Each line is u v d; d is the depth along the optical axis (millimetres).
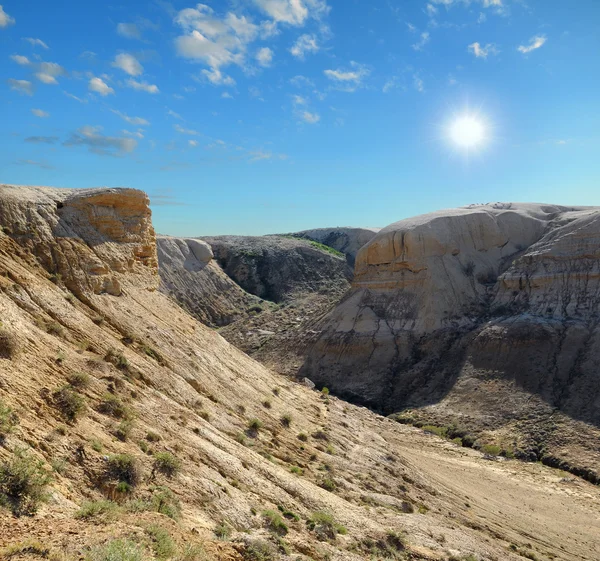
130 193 25094
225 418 18938
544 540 22172
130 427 12547
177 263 93250
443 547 15773
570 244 59750
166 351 20562
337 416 28844
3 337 11742
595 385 42750
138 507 9578
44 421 10484
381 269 70812
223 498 12258
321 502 15562
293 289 102250
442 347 56500
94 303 19188
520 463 36375
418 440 39781
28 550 6438
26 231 18734
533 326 51500
